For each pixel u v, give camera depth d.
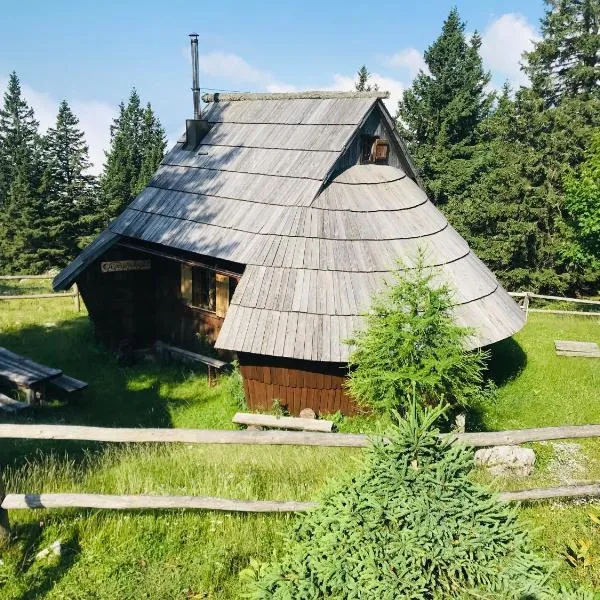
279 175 13.43
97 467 7.66
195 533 6.01
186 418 12.50
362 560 4.09
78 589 5.26
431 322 8.07
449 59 34.50
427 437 4.30
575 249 20.59
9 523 5.77
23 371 12.12
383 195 13.23
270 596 4.27
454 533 4.13
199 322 14.93
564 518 6.48
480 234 26.88
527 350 14.91
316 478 7.32
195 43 15.91
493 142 28.95
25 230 40.06
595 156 18.94
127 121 67.56
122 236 15.07
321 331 11.12
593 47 28.38
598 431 6.26
